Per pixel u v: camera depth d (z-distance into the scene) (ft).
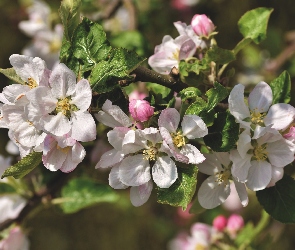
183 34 1.72
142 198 1.47
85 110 1.42
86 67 1.52
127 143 1.42
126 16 2.76
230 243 2.36
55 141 1.43
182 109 1.50
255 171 1.53
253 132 1.52
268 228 2.76
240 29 1.79
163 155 1.45
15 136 1.45
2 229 2.03
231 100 1.49
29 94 1.42
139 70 1.56
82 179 2.14
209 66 1.63
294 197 1.60
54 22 2.67
